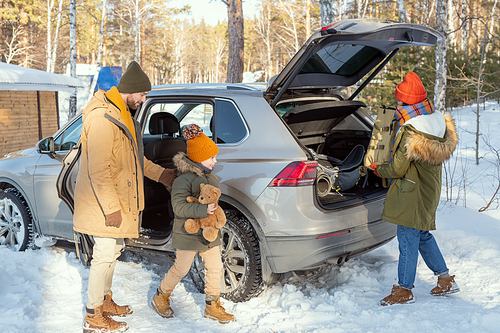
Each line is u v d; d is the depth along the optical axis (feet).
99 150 8.93
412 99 10.50
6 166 15.08
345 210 10.85
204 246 9.81
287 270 10.48
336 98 14.51
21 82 33.42
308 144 14.48
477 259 13.76
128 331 9.58
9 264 13.15
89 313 9.45
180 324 9.94
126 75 9.54
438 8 38.37
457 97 61.57
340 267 13.25
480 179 26.96
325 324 9.71
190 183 9.62
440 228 16.96
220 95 11.76
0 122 37.86
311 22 147.02
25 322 9.90
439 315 9.64
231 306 10.97
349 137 14.88
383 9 93.61
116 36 164.14
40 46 149.18
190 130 9.52
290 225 10.19
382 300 10.73
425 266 13.41
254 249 10.81
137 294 11.84
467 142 41.16
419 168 10.46
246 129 11.18
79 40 164.14
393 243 15.96
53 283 12.22
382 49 12.38
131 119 9.87
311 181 10.28
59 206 13.82
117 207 9.10
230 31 46.98
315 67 12.11
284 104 13.14
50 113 44.37
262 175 10.49
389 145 11.21
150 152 13.75
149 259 14.80
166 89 12.94
